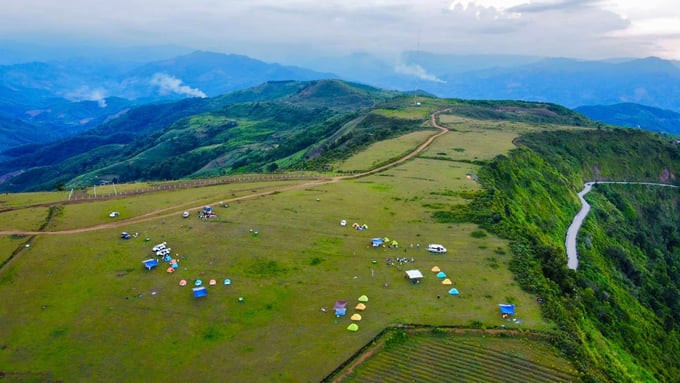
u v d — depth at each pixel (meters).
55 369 69.44
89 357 71.88
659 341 113.94
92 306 85.56
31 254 106.62
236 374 66.75
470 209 125.69
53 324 80.50
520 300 83.19
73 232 119.94
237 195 149.38
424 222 118.94
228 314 81.69
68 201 149.00
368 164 184.38
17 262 102.75
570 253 140.38
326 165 193.38
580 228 164.38
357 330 75.38
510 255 100.56
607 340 88.69
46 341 76.06
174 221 126.25
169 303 85.69
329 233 114.25
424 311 79.94
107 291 90.50
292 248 106.44
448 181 153.50
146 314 82.44
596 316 98.62
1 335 78.00
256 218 125.81
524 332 73.94
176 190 162.25
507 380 64.44
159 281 93.62
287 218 125.00
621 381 71.38
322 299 85.12
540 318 77.88
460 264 96.44
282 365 68.25
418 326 75.69
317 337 74.31
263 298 86.19
